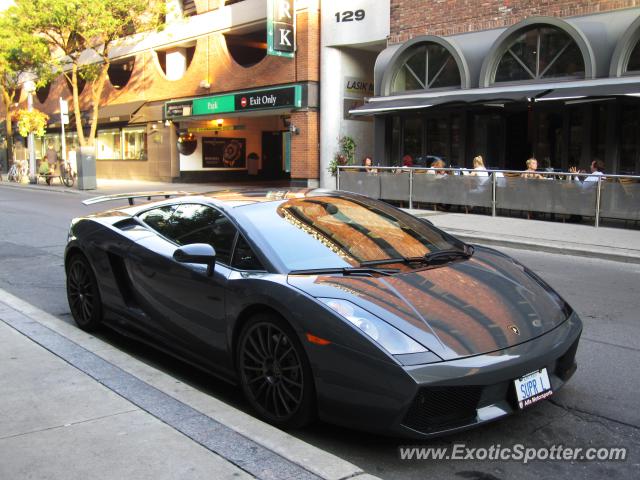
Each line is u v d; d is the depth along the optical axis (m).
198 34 27.27
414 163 19.05
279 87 23.27
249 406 4.12
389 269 3.93
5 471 2.87
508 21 16.83
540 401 3.43
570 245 10.60
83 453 3.04
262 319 3.67
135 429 3.31
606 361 4.89
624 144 14.53
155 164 31.16
